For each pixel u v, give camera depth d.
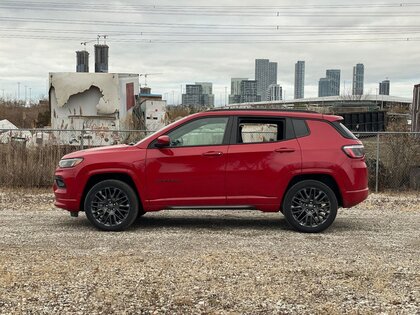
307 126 7.71
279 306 4.50
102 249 6.45
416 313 4.35
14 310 4.38
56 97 17.91
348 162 7.56
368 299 4.68
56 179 7.91
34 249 6.41
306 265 5.74
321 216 7.63
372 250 6.50
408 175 12.87
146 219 8.74
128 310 4.41
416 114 22.66
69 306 4.48
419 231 7.79
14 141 13.09
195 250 6.42
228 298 4.69
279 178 7.54
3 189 12.33
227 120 7.74
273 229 7.91
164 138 7.55
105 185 7.64
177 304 4.54
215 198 7.59
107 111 18.02
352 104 51.38
